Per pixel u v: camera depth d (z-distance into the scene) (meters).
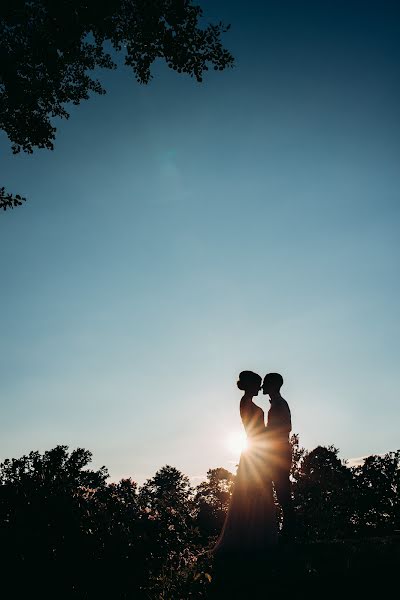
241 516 5.92
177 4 11.02
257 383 6.64
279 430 6.16
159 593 5.13
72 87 12.78
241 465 6.24
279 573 4.74
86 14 11.01
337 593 3.99
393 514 41.88
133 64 12.26
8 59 11.34
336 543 5.63
